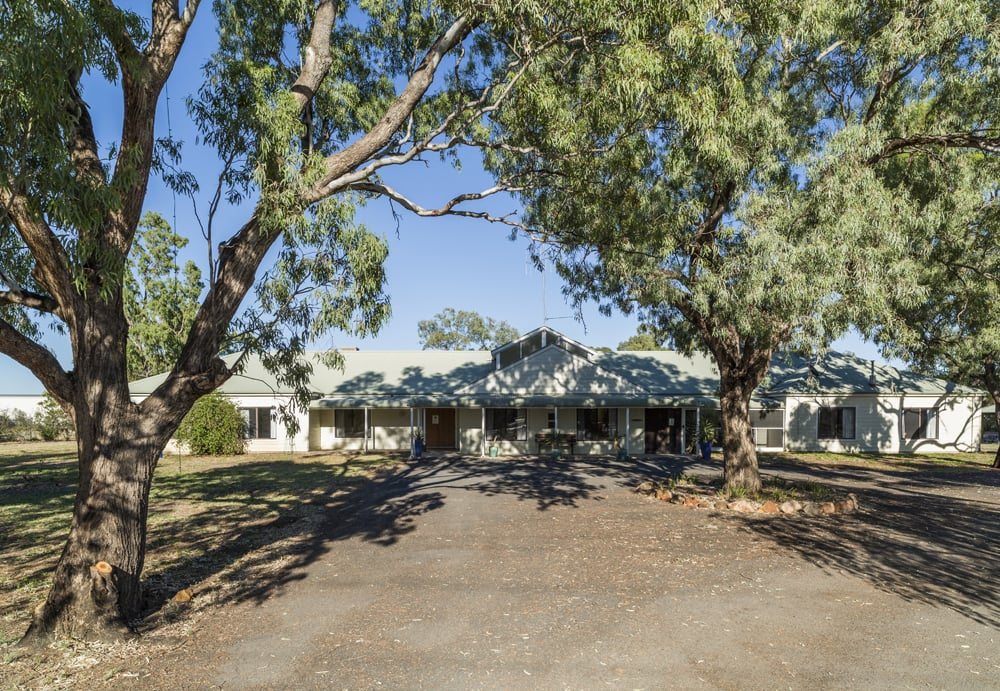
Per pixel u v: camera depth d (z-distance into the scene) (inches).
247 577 312.3
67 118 232.5
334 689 187.0
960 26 346.0
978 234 512.4
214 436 1009.5
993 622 245.9
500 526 436.5
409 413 1121.4
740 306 393.7
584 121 343.9
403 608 261.7
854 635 231.0
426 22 400.8
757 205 371.9
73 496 579.8
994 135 418.6
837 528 424.8
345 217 311.6
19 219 231.0
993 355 781.3
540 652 214.4
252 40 366.6
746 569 321.4
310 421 1106.7
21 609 267.6
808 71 463.5
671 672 198.4
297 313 311.6
